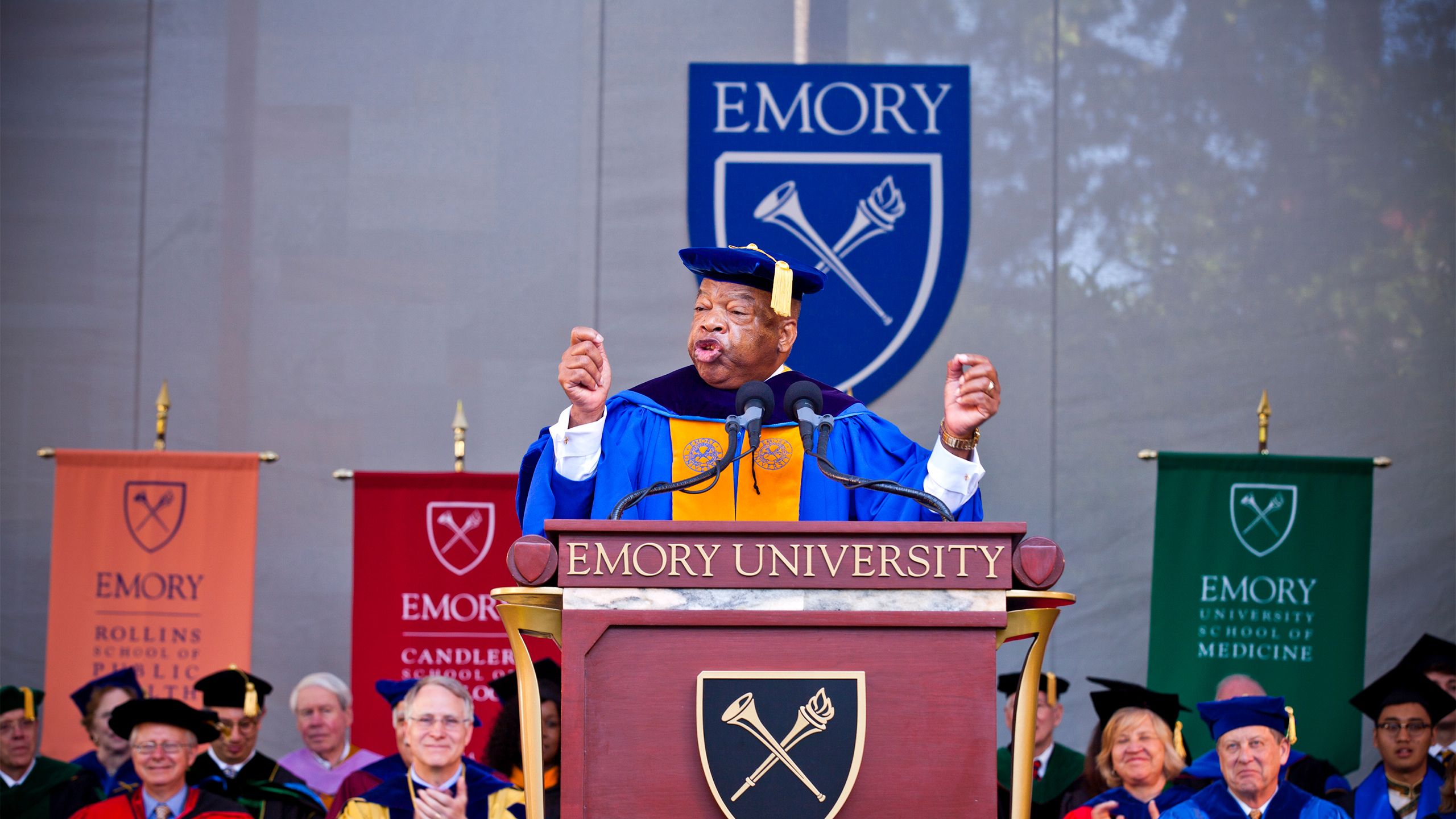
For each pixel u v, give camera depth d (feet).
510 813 57.82
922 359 75.92
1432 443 76.23
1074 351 76.69
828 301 76.07
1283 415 76.54
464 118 78.64
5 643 74.38
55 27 79.05
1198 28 78.89
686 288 77.36
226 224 77.87
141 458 66.49
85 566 65.72
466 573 64.54
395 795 58.34
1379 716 65.46
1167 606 65.21
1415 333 76.95
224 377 76.79
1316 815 57.47
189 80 78.84
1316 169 78.02
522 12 79.20
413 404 76.64
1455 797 64.08
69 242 77.66
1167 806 60.13
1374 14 79.00
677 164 77.97
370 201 78.02
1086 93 78.33
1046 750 68.80
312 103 78.69
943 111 77.71
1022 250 77.10
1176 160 77.97
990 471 75.87
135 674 65.31
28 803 64.28
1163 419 76.38
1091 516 75.72
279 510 75.61
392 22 79.15
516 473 73.97
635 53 78.74
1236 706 58.49
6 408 76.38
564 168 78.18
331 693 69.00
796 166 77.30
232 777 65.10
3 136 78.23
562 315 77.36
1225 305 77.15
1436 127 78.18
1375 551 75.66
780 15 78.69
